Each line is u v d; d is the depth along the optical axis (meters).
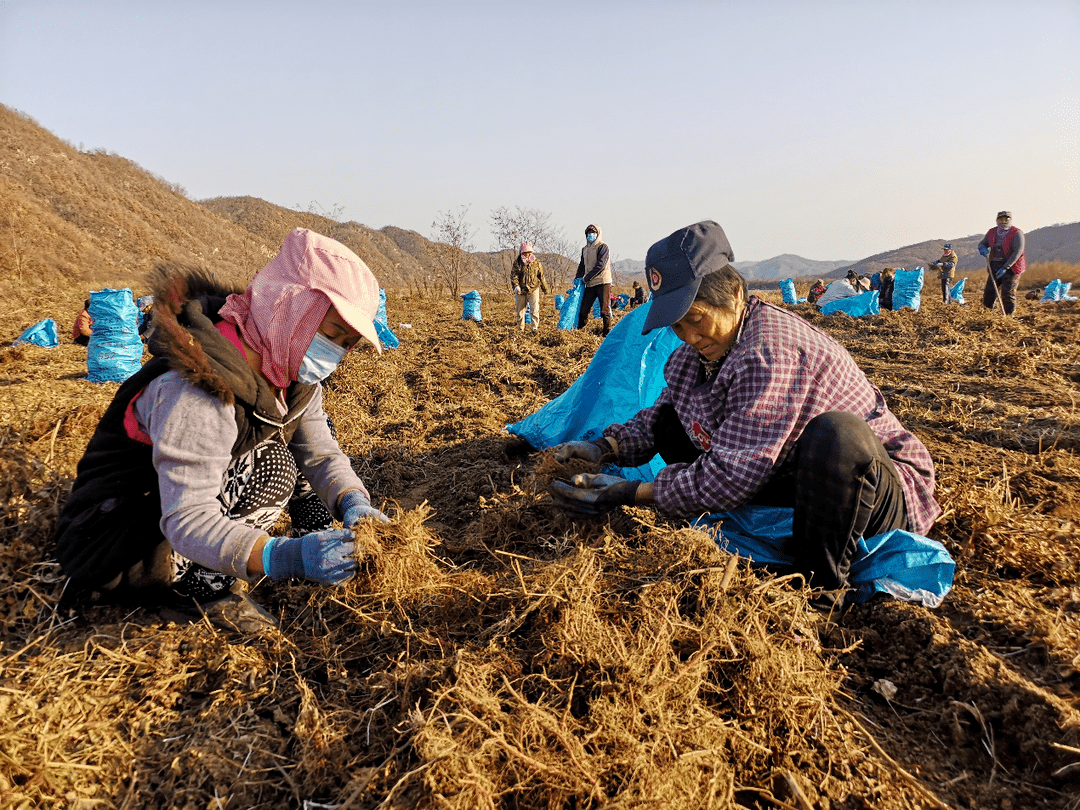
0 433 3.31
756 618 1.82
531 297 10.48
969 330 8.73
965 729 1.74
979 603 2.16
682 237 2.19
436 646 1.93
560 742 1.49
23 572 2.23
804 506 2.06
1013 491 3.07
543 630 1.85
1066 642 1.94
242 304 1.90
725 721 1.65
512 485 3.05
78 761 1.60
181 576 2.11
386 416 5.11
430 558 2.37
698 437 2.54
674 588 1.91
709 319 2.24
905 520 2.27
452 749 1.44
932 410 4.64
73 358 8.39
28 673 1.87
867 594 2.17
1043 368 6.08
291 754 1.67
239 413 1.87
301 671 1.93
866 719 1.78
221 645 1.96
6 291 17.58
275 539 1.87
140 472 1.97
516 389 6.14
